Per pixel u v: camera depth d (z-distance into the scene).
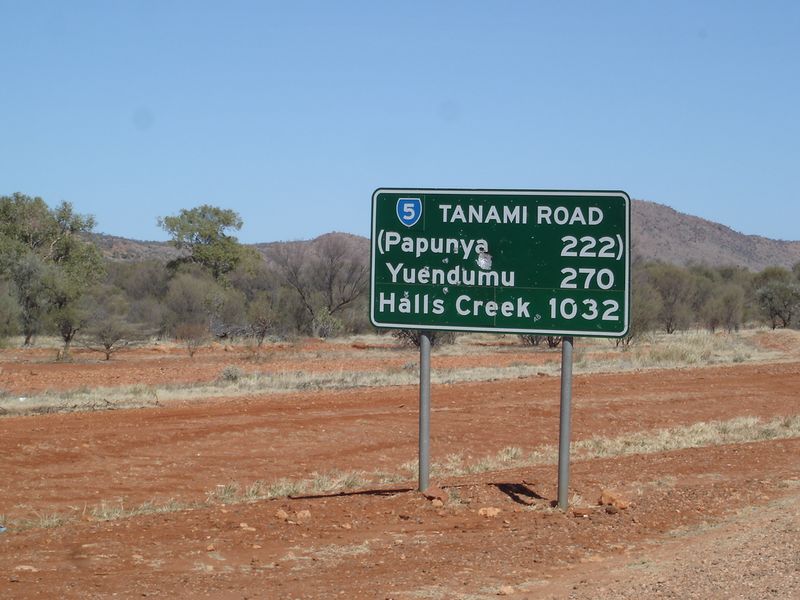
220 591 7.84
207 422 20.91
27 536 10.27
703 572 7.86
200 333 54.34
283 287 65.00
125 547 9.60
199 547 9.56
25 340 53.12
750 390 29.12
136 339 55.94
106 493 14.29
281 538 10.00
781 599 6.88
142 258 139.75
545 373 33.84
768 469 14.42
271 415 22.22
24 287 52.72
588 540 9.66
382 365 39.97
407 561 8.90
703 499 11.79
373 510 11.43
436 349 50.50
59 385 31.64
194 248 76.94
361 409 23.58
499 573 8.30
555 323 11.38
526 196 11.49
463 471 15.90
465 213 11.71
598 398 26.58
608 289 11.19
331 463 17.09
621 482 13.45
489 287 11.62
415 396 26.44
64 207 63.66
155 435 19.19
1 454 16.94
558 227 11.38
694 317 73.50
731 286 77.62
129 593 7.77
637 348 47.56
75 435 18.95
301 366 39.34
